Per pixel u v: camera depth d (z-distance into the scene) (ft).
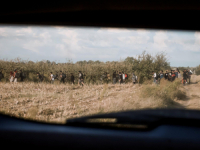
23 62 46.50
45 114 17.22
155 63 46.32
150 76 46.44
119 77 45.73
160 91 26.48
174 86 29.43
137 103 21.80
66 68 47.98
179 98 26.50
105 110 19.22
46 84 41.19
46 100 24.64
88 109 19.92
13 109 18.86
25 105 21.26
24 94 28.02
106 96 27.48
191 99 26.05
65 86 39.42
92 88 37.63
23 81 43.52
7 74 44.37
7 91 29.71
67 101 24.32
